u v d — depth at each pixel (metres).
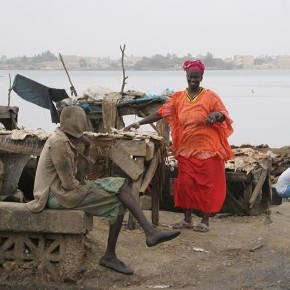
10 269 5.76
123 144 6.80
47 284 5.63
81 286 5.60
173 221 8.23
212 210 7.34
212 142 7.22
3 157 7.04
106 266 5.84
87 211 5.65
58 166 5.54
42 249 5.72
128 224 7.12
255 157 8.99
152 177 7.11
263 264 6.28
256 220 8.39
